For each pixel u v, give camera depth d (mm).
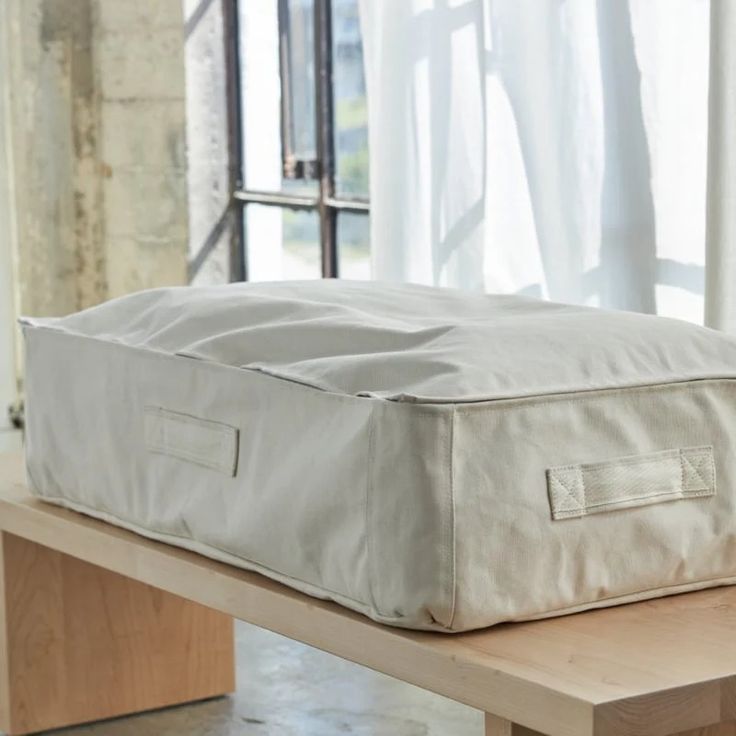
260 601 1718
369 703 2510
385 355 1606
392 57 3086
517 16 2758
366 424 1525
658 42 2475
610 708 1302
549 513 1531
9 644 2359
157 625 2504
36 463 2170
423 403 1472
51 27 4250
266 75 4062
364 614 1588
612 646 1472
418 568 1482
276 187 4074
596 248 2625
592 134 2621
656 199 2506
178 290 2074
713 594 1676
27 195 4301
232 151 4211
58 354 2100
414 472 1476
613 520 1581
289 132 3992
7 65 4246
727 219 2242
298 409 1650
